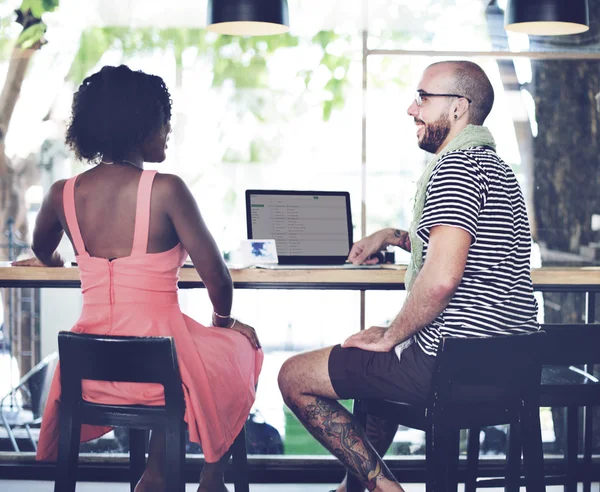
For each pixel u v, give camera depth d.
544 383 2.12
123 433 3.45
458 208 1.89
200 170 3.72
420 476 3.09
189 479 3.07
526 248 2.04
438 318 2.00
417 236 2.03
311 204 2.90
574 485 2.49
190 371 1.90
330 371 2.06
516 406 1.92
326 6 3.71
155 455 2.07
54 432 1.96
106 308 1.93
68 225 1.96
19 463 3.18
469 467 2.43
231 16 2.89
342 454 2.06
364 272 2.34
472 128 2.10
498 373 1.83
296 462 3.16
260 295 3.57
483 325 1.94
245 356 2.10
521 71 3.70
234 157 3.72
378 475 2.03
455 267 1.88
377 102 3.73
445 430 1.83
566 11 2.92
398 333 1.98
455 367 1.80
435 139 2.18
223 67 3.71
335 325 3.58
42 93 3.71
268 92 3.72
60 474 1.88
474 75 2.14
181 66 3.71
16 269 2.29
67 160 3.74
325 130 3.73
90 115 1.93
